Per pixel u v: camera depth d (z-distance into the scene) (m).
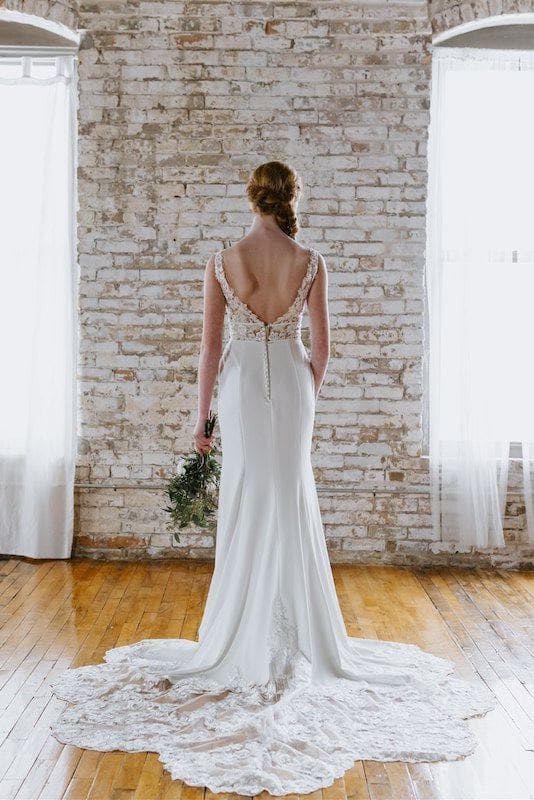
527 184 5.42
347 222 5.43
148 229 5.43
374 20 5.33
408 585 5.10
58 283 5.44
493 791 2.78
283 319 3.53
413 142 5.40
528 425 5.45
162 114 5.39
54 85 5.39
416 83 5.38
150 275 5.45
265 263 3.51
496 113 5.41
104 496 5.52
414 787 2.79
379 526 5.52
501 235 5.41
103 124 5.39
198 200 5.41
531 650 4.07
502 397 5.43
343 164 5.40
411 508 5.50
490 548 5.51
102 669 3.66
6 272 5.47
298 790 2.75
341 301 5.45
